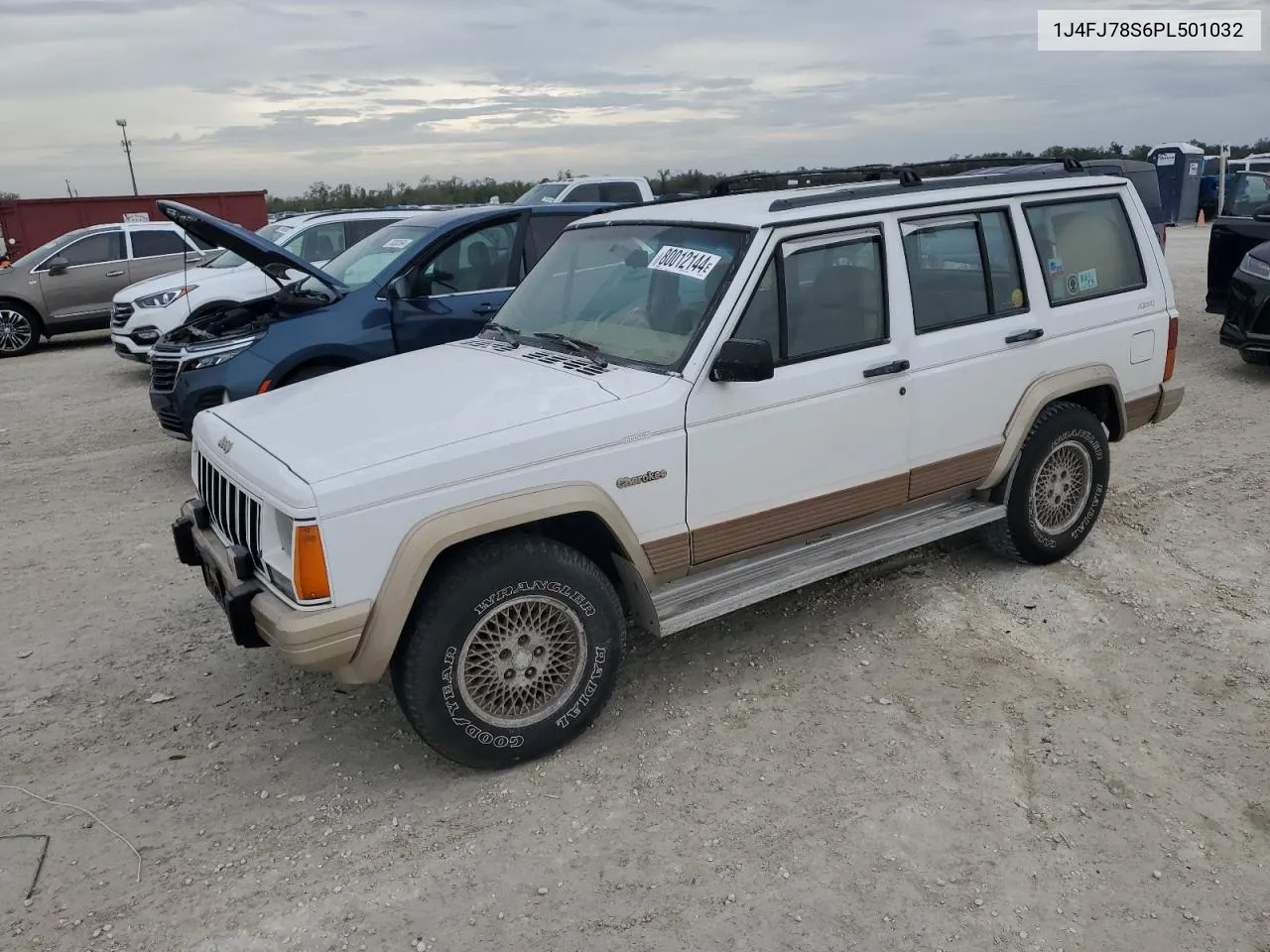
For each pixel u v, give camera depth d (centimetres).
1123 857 313
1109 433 546
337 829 337
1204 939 280
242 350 664
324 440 346
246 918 296
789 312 404
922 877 306
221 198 2323
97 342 1681
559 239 504
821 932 285
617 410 363
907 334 437
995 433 476
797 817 336
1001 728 385
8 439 923
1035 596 495
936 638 458
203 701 426
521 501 341
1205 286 1586
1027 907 293
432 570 348
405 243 728
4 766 380
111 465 817
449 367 420
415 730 370
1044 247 494
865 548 439
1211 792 343
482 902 300
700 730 391
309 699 426
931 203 446
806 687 420
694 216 428
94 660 465
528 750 363
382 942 286
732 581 409
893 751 373
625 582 394
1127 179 541
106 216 2162
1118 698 405
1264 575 509
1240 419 797
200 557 400
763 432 397
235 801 355
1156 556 538
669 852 321
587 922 291
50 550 615
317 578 315
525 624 356
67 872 319
